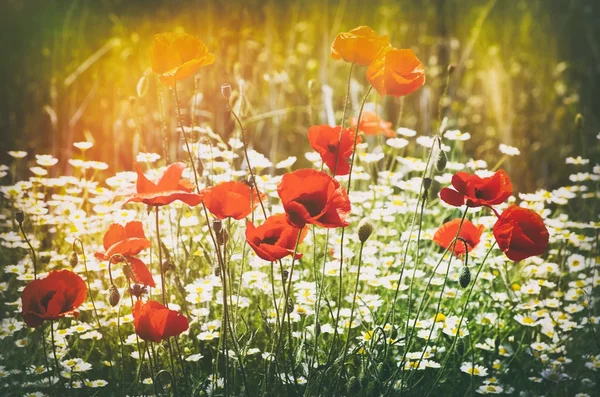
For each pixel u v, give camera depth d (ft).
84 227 13.61
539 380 11.07
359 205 14.32
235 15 23.27
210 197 8.05
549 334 11.50
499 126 21.25
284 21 25.64
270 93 20.31
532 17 26.55
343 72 23.00
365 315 11.20
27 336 11.55
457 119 21.84
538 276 13.56
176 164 8.27
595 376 11.84
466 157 19.71
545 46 25.70
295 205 7.42
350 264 12.36
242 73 19.90
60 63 23.63
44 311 8.25
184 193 7.97
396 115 21.84
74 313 8.44
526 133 21.88
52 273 8.41
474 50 24.95
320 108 21.09
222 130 18.74
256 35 24.29
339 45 8.68
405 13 26.12
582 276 13.05
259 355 11.05
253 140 19.92
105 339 11.00
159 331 8.08
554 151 21.11
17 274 13.06
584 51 25.66
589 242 14.62
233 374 9.63
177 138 19.27
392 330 9.75
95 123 20.99
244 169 14.02
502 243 8.66
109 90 22.33
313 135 9.02
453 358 11.20
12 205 14.07
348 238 13.29
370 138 18.30
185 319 8.14
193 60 8.41
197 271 12.21
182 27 24.94
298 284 11.24
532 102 22.93
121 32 24.27
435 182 16.03
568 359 11.36
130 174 13.51
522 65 24.57
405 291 12.16
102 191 13.78
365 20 26.37
